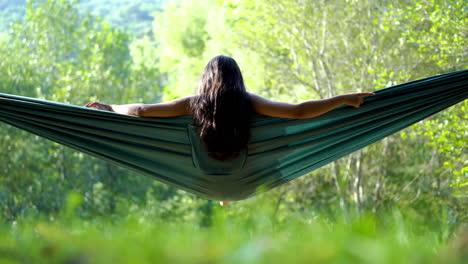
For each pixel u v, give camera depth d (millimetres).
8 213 15422
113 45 19531
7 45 18766
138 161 3604
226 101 3141
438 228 918
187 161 3451
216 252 683
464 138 9508
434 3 10422
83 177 17875
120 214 1296
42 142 17188
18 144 16750
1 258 712
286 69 14297
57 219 1038
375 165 14445
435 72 12227
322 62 13797
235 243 725
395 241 745
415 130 13055
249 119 3248
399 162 14531
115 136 3488
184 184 3670
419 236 914
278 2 13992
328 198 14414
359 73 13680
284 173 3672
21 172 16359
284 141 3422
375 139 3777
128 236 866
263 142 3377
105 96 18156
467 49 10000
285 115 3250
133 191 19094
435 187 12406
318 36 14023
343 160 14336
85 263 688
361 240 681
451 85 3602
